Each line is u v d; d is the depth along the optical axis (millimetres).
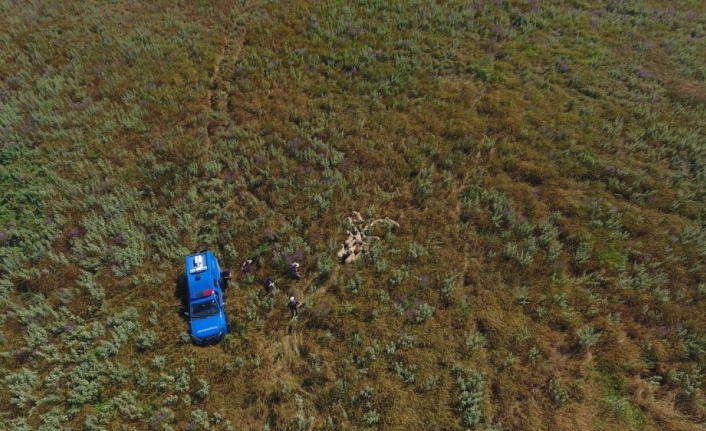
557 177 21953
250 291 18062
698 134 23688
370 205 20969
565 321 17047
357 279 18266
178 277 18391
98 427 14500
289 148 23031
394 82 26828
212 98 26453
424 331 16906
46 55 28156
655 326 16984
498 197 21000
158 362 15914
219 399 15359
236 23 31438
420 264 18906
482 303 17734
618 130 23766
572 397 15344
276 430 14828
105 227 19438
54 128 23844
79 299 17562
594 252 19078
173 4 32969
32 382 15359
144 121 24469
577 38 30031
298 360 16453
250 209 20703
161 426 14602
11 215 20203
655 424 14859
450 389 15508
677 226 19875
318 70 27797
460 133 24000
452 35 30016
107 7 32594
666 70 27734
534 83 27125
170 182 21547
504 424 14789
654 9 33250
